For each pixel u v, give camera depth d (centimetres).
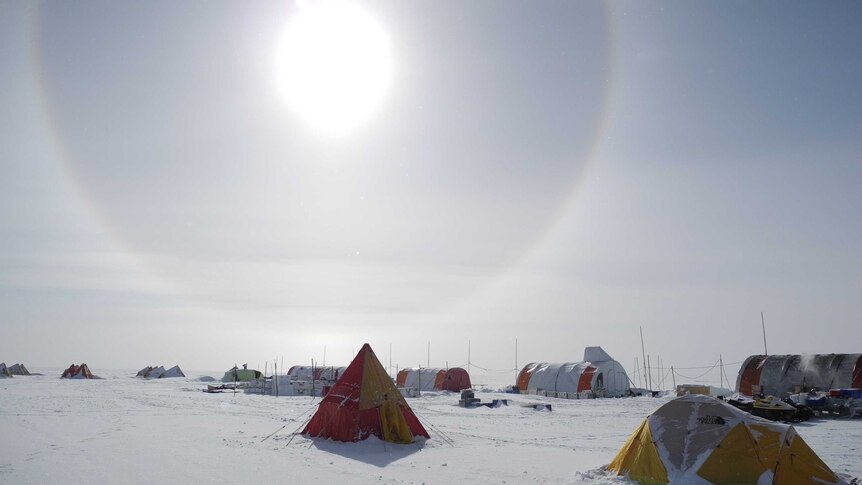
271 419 2995
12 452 1881
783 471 1405
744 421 1480
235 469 1656
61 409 3412
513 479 1572
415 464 1786
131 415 3134
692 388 4641
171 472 1599
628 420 3164
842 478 1473
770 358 4334
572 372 5369
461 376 6259
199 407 3731
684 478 1422
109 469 1625
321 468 1702
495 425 2870
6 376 8244
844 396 3353
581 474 1583
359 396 2230
